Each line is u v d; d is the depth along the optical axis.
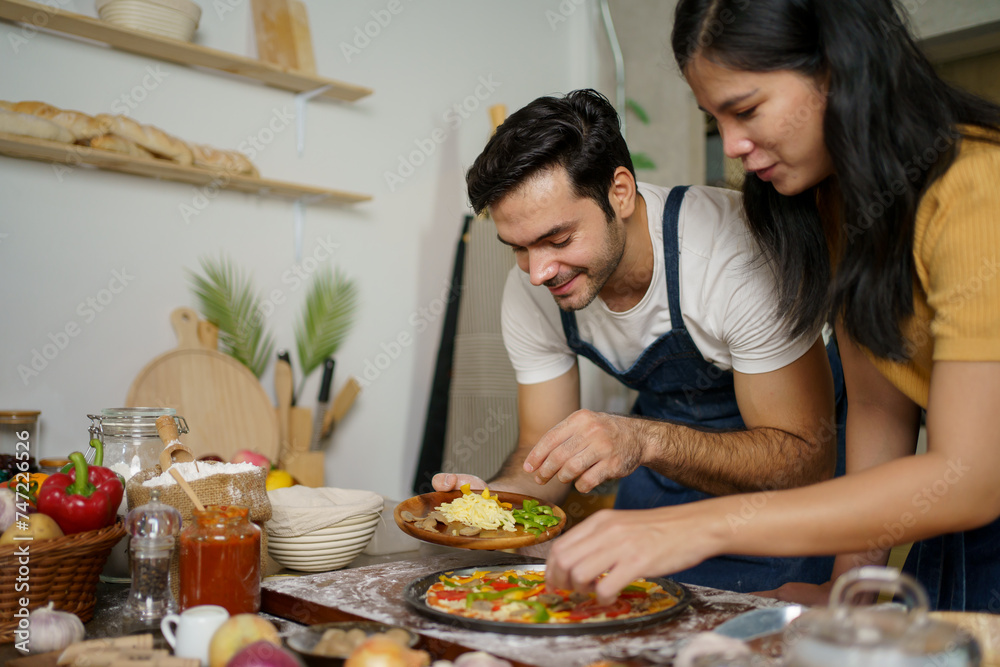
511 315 1.81
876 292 1.02
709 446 1.38
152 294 2.30
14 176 2.06
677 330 1.60
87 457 1.47
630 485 1.93
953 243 0.91
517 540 1.18
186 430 1.39
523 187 1.29
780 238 1.29
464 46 3.09
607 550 0.87
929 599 1.21
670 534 0.88
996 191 0.88
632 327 1.65
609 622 0.95
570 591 1.10
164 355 2.24
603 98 1.42
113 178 2.22
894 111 0.95
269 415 2.41
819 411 1.49
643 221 1.55
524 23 3.30
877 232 0.99
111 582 1.31
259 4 2.50
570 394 1.86
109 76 2.20
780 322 1.41
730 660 0.72
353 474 2.75
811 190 1.25
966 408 0.87
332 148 2.70
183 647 0.87
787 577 1.67
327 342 2.62
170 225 2.33
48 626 0.95
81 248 2.17
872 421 1.28
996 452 0.86
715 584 1.74
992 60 2.97
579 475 1.30
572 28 3.50
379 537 1.56
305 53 2.55
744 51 0.96
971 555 1.16
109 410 1.30
